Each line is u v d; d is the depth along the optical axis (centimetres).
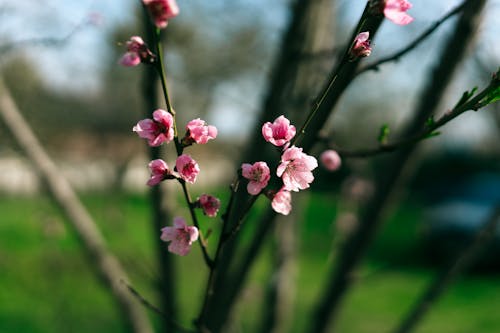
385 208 248
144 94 218
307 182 129
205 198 134
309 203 1600
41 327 566
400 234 1263
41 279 511
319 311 262
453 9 162
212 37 402
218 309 214
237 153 329
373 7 129
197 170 131
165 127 129
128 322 254
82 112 604
